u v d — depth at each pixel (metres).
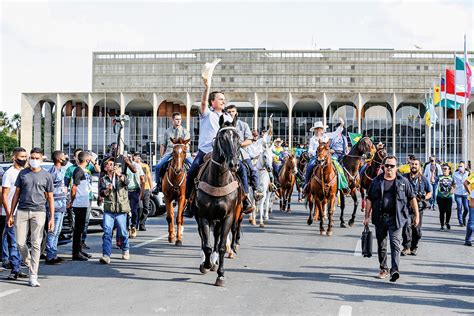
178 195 13.80
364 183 17.75
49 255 11.19
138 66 111.25
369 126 80.25
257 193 12.27
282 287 8.94
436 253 13.05
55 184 11.25
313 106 85.06
